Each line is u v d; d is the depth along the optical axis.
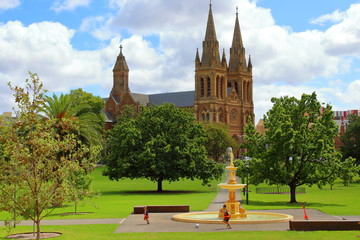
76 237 40.41
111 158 101.38
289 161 72.94
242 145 78.56
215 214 54.00
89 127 82.44
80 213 59.34
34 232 42.38
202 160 100.12
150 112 103.56
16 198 41.38
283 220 47.41
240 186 50.41
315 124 75.56
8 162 38.97
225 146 186.12
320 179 73.12
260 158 74.69
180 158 98.94
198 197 81.94
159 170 95.50
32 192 38.88
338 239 37.28
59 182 40.09
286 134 70.81
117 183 123.44
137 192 95.94
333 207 64.06
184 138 99.44
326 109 74.50
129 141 98.44
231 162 51.34
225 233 40.88
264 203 70.31
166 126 101.25
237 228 43.72
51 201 40.16
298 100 76.44
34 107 39.34
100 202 74.12
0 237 41.41
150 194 90.81
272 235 39.34
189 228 44.34
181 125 103.75
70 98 77.19
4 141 38.78
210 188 106.00
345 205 67.00
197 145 102.25
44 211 61.81
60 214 58.44
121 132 102.62
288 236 38.75
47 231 44.28
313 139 71.56
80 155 42.25
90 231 43.75
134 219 51.53
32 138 39.19
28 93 39.34
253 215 52.25
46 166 40.16
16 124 38.94
